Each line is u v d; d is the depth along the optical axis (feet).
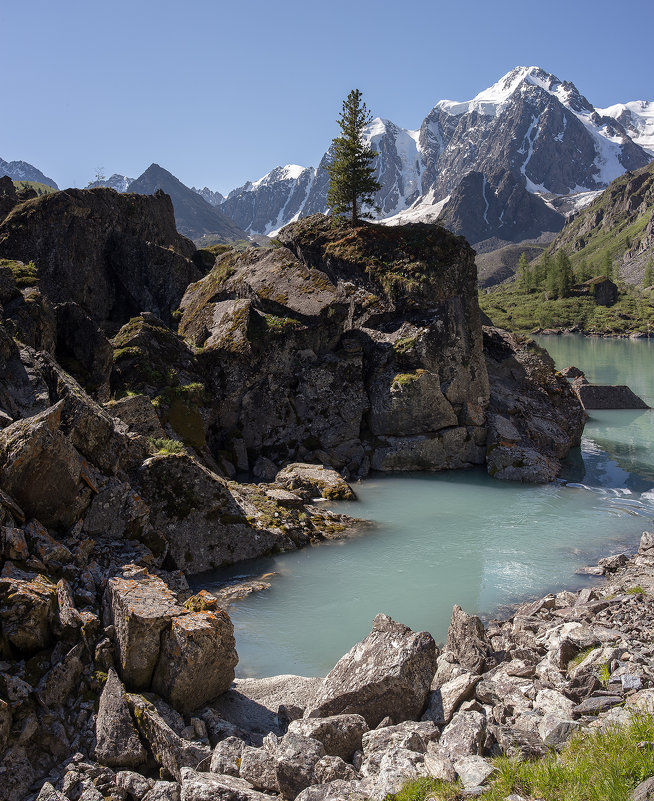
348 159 151.12
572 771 25.30
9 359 67.51
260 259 127.34
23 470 47.55
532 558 69.46
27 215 128.98
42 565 42.93
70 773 30.89
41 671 35.37
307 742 30.45
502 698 35.81
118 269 143.02
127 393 94.53
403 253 121.60
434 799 25.30
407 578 63.77
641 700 31.63
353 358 112.98
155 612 37.96
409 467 108.99
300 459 107.86
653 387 215.51
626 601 50.70
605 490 98.58
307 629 52.70
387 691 35.32
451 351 113.60
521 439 112.98
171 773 31.76
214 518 66.59
